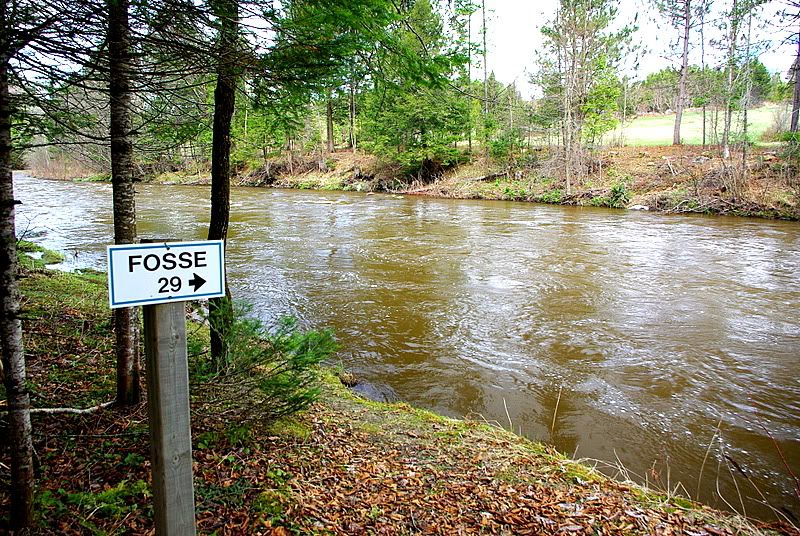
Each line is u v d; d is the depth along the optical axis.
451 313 9.09
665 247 14.48
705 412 5.70
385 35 3.42
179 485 2.20
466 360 7.11
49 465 3.37
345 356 7.21
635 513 3.34
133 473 3.36
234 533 2.87
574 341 7.79
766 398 6.02
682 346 7.58
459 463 4.02
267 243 15.54
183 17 2.99
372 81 4.19
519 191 27.02
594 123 27.98
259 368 4.28
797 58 19.14
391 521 3.13
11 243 2.48
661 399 6.01
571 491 3.61
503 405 5.86
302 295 10.16
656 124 38.00
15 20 2.44
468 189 29.05
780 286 10.59
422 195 30.39
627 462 4.77
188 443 2.22
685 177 23.39
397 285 10.90
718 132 28.86
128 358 4.17
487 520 3.19
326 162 38.31
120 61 2.95
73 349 5.58
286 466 3.68
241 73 3.32
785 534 3.43
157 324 2.11
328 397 5.44
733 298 9.84
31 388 4.45
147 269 2.06
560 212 22.14
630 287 10.64
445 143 32.00
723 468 4.67
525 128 30.53
